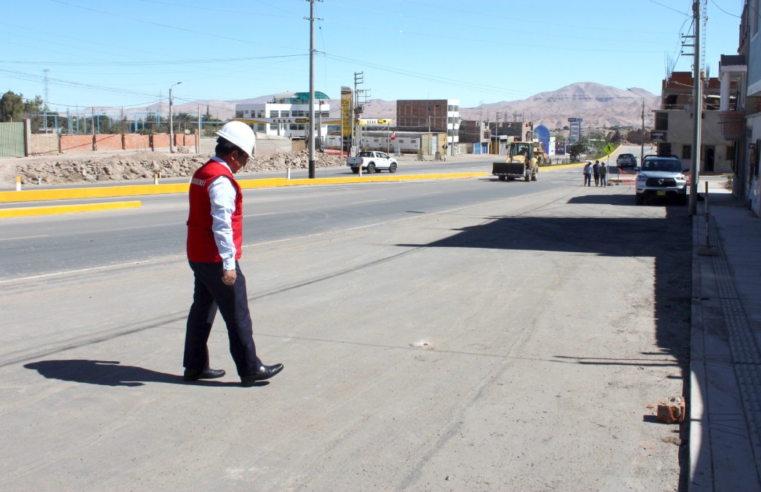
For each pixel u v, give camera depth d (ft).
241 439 16.55
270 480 14.56
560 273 39.88
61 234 56.59
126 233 57.67
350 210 81.76
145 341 24.85
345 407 18.67
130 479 14.52
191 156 197.47
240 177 172.76
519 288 35.29
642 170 98.73
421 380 20.93
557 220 72.08
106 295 32.78
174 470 14.94
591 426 17.54
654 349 24.48
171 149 239.71
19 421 17.46
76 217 71.00
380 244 51.96
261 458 15.57
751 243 52.29
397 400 19.22
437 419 17.90
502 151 490.08
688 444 16.48
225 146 19.02
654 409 18.72
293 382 20.61
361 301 31.94
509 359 23.15
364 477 14.71
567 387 20.42
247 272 39.52
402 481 14.55
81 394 19.38
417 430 17.19
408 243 52.60
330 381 20.75
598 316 29.37
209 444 16.25
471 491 14.15
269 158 223.71
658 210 85.46
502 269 41.04
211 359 22.79
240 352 19.92
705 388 20.11
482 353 23.80
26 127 197.06
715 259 44.52
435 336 25.93
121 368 21.75
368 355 23.45
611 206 92.17
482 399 19.36
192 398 19.19
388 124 488.85
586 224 68.23
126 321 27.76
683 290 35.14
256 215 74.74
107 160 169.58
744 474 14.83
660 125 217.56
